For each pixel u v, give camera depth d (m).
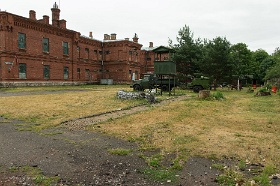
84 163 5.34
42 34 35.59
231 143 6.78
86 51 45.53
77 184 4.35
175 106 14.19
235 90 34.84
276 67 30.30
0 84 30.14
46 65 36.38
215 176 4.73
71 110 12.38
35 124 9.26
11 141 6.94
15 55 31.42
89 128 8.62
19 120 9.98
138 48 51.34
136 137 7.42
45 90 26.89
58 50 38.56
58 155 5.82
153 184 4.38
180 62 32.97
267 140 7.11
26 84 32.97
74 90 27.86
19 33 32.16
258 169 5.05
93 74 47.28
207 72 31.25
